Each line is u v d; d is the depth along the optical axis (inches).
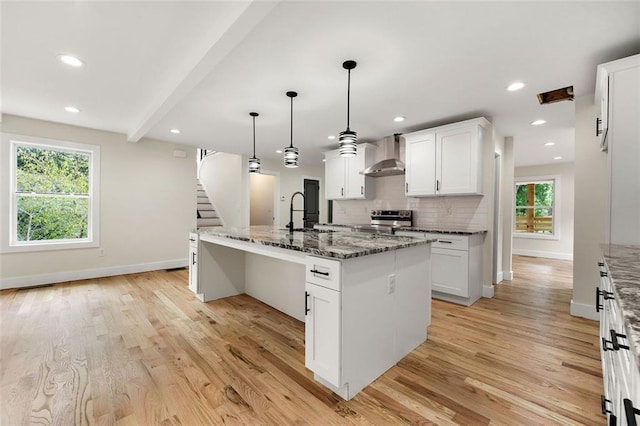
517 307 128.8
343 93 114.8
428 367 79.0
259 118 147.8
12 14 71.1
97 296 138.3
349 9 67.0
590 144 112.4
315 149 225.1
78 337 94.8
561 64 91.1
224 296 138.6
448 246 135.8
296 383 71.4
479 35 76.5
